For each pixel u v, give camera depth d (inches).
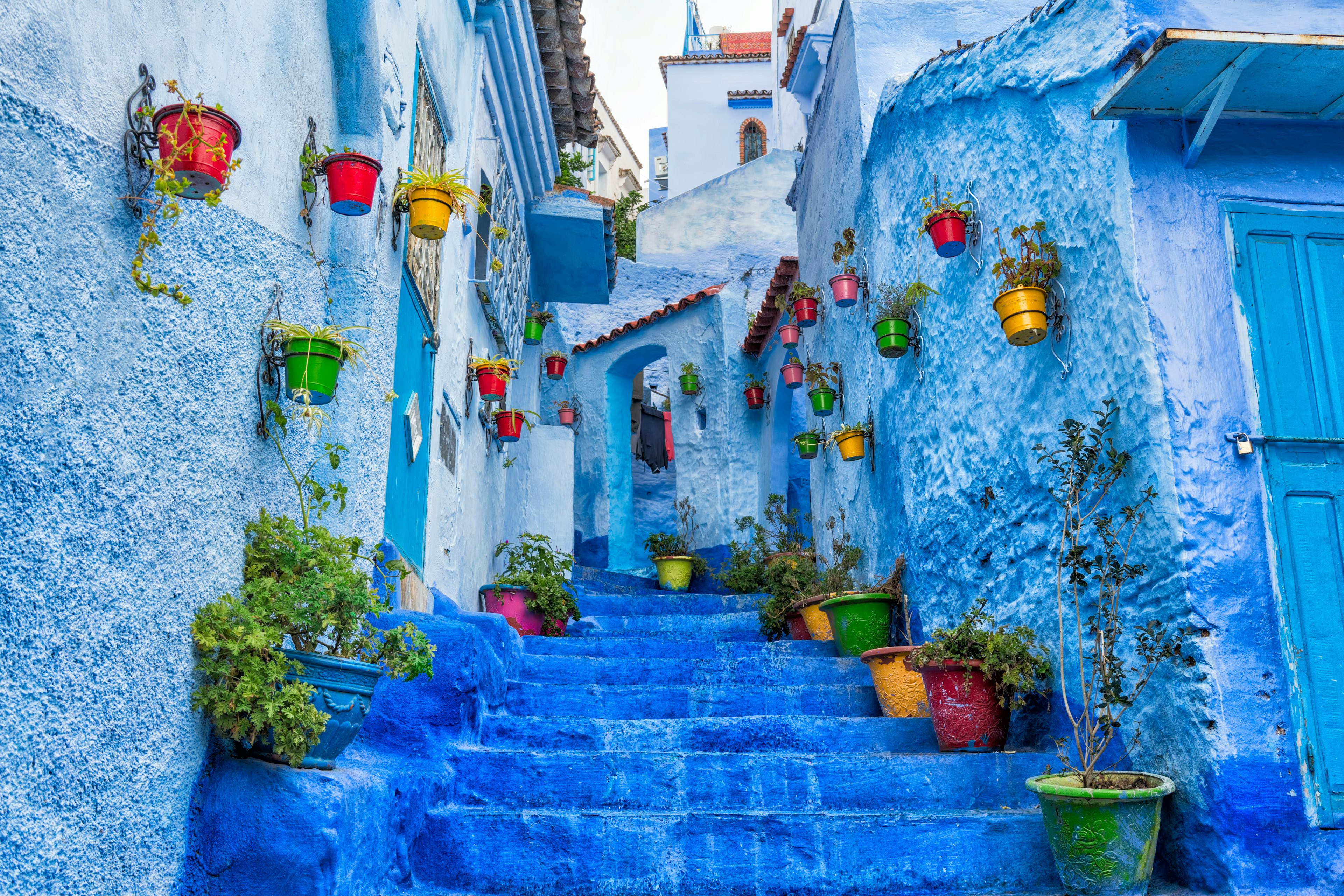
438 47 216.1
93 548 90.0
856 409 297.0
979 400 204.4
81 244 89.0
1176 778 143.1
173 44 105.4
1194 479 144.6
